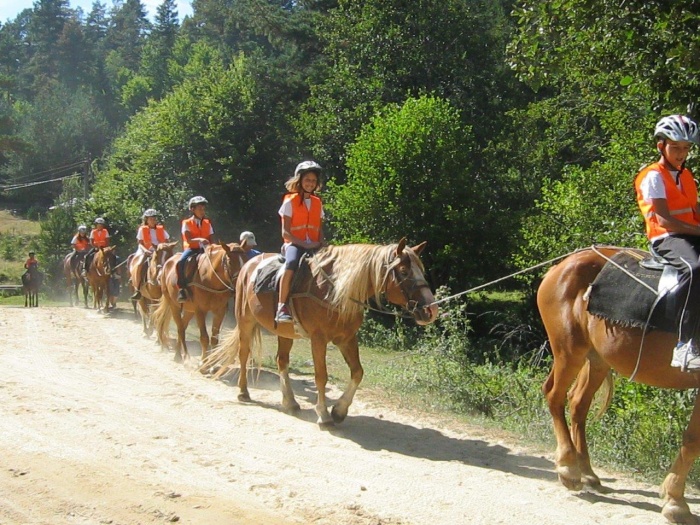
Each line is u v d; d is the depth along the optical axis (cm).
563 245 1597
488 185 2677
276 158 3325
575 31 1127
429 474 720
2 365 1244
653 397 899
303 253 934
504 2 3638
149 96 8025
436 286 2539
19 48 12506
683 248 595
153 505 618
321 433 880
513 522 594
